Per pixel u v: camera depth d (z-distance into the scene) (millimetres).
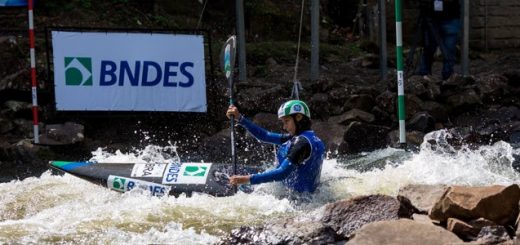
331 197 8234
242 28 13320
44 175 9852
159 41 12211
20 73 12180
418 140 11633
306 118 8328
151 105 12219
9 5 12742
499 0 18484
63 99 11883
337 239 6609
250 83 13281
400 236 6012
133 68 12125
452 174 9062
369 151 11281
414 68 15352
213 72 12828
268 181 7957
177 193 8320
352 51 17047
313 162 8172
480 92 13297
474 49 18469
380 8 14289
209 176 8445
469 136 11289
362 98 12547
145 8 16578
